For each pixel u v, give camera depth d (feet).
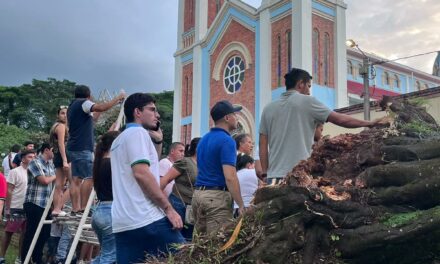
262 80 74.74
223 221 14.28
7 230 29.45
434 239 9.59
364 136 11.94
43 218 21.95
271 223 10.00
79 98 19.85
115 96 19.22
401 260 9.93
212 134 15.06
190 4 97.09
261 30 76.28
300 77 15.15
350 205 9.99
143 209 11.62
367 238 9.61
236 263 10.02
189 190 18.78
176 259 10.82
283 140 14.29
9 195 29.37
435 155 10.67
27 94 166.20
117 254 11.94
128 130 12.17
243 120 78.02
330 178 11.43
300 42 68.69
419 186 9.89
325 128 51.06
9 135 131.75
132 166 11.66
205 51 89.56
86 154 19.33
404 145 11.03
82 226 16.80
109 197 15.60
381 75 108.78
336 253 9.90
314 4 71.67
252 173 18.80
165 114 132.16
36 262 24.50
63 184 21.02
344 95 72.33
